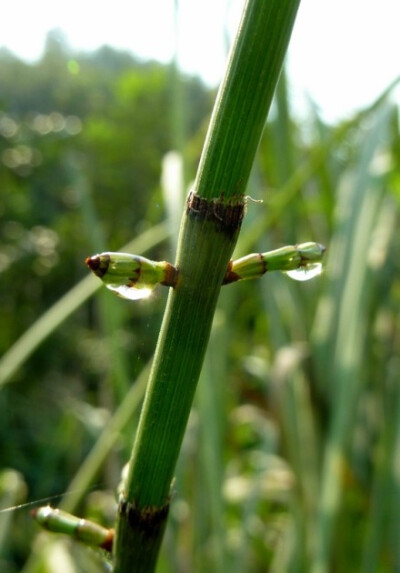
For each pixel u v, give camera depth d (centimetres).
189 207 5
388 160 16
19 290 41
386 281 16
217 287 5
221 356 16
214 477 14
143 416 6
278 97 17
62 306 17
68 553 18
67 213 45
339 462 13
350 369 14
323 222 18
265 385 19
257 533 19
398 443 14
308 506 15
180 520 17
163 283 5
